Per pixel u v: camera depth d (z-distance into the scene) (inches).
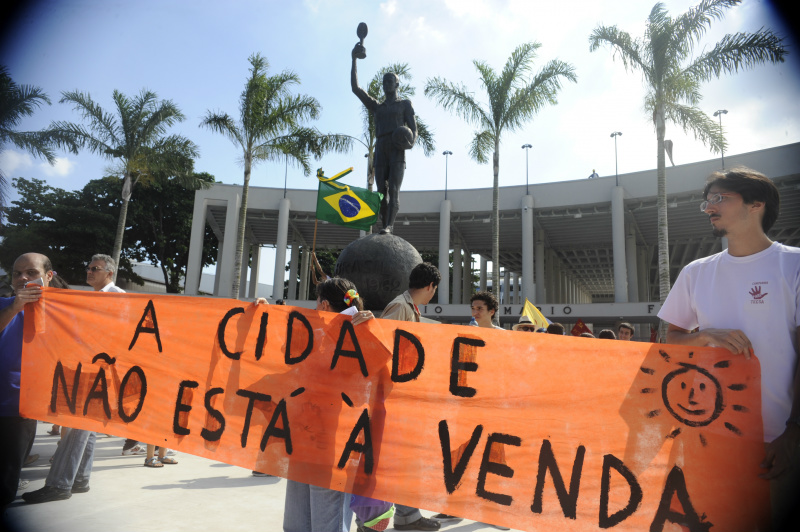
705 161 949.2
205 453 116.3
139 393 124.2
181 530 122.9
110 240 1214.9
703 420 85.8
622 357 94.8
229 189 1197.1
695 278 86.9
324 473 105.9
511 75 693.3
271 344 117.0
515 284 1825.8
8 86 624.1
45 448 219.8
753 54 498.3
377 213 289.6
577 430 95.5
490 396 101.7
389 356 108.3
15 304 127.0
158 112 808.3
